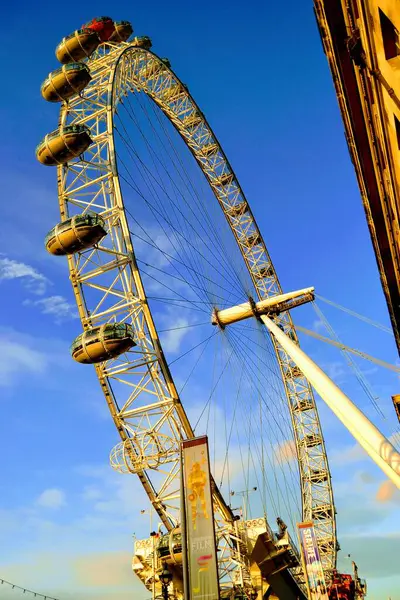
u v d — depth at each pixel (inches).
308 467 2817.4
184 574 941.2
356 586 2691.9
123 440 1902.1
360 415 1111.6
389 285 1049.5
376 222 916.0
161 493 1914.4
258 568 2014.0
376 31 538.6
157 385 1867.6
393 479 956.6
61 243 1776.6
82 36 2012.8
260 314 1920.5
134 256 1813.5
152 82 2449.6
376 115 663.8
